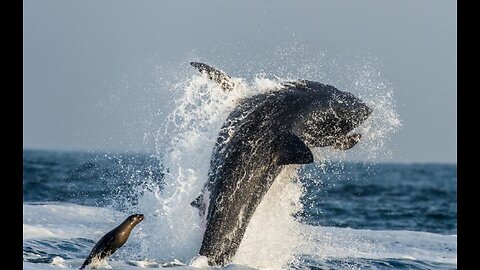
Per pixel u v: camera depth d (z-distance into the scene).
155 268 49.66
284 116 57.66
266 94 59.72
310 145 60.03
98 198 116.12
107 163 170.25
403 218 126.62
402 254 67.94
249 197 54.78
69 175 165.88
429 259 66.25
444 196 178.88
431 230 110.62
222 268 51.50
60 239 62.66
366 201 154.88
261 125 56.84
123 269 48.53
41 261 50.84
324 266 58.88
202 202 55.09
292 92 59.88
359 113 60.66
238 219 54.25
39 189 135.50
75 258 54.66
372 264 61.94
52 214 76.06
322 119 58.94
